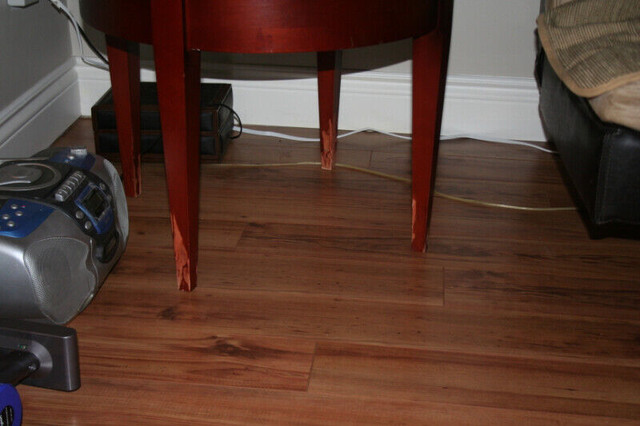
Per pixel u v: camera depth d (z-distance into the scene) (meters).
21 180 1.08
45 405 0.98
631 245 1.40
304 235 1.41
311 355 1.08
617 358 1.09
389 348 1.10
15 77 1.64
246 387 1.02
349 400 1.00
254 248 1.36
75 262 1.06
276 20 1.01
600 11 1.35
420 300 1.22
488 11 1.78
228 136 1.81
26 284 0.98
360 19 1.04
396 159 1.77
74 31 1.91
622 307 1.21
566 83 1.22
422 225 1.33
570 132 1.26
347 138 1.89
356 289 1.24
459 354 1.09
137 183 1.55
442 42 1.16
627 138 1.07
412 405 0.99
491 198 1.58
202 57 1.90
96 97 1.96
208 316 1.17
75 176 1.12
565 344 1.12
